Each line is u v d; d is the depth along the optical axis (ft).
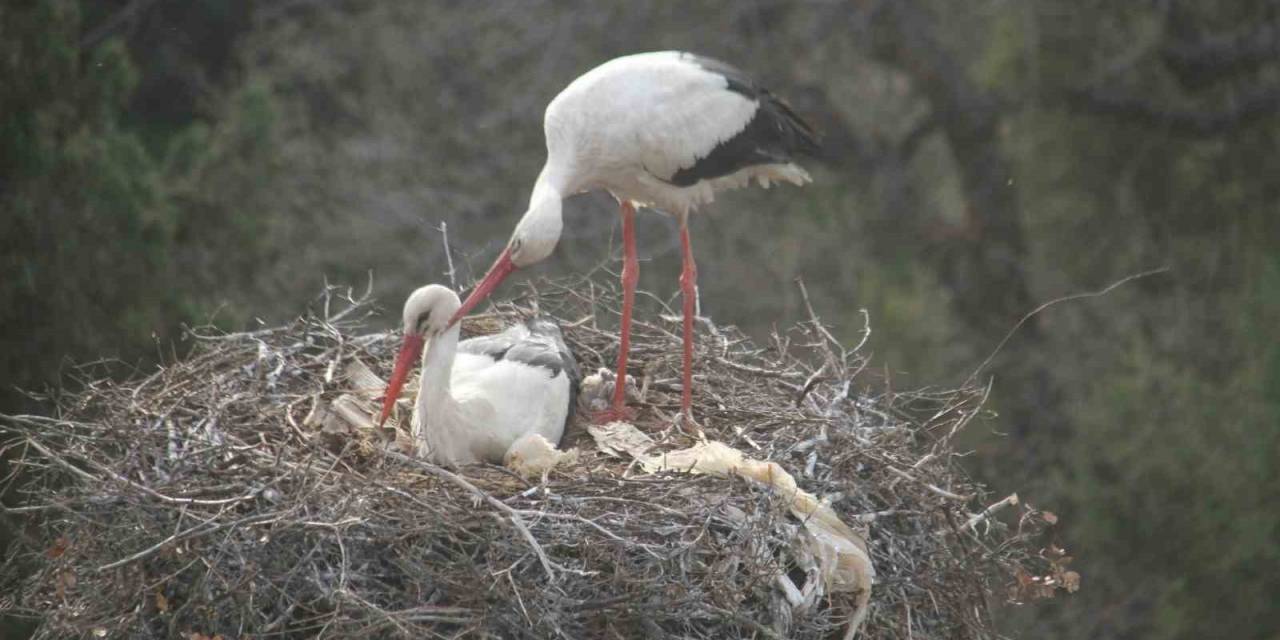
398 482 30.14
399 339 38.04
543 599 28.02
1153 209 73.20
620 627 28.71
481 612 28.04
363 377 35.86
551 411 35.09
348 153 64.80
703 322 39.47
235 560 28.40
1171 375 62.34
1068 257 73.00
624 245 37.93
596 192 67.10
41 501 32.07
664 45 71.72
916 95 79.71
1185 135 72.28
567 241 65.51
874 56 77.36
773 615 29.40
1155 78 73.56
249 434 32.55
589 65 70.33
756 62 73.92
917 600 31.86
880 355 64.44
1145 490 59.00
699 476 31.12
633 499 30.14
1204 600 58.34
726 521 29.84
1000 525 33.24
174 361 35.70
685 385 35.73
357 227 61.67
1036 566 35.70
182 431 31.45
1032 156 74.38
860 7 75.87
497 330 39.58
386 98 68.23
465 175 65.98
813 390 36.14
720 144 37.06
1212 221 72.64
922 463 32.53
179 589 29.45
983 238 75.00
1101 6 72.49
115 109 50.72
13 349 43.04
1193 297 70.33
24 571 34.37
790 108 39.22
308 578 28.17
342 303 58.75
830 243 71.51
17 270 42.98
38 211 44.24
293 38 69.05
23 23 45.78
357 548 28.66
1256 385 61.36
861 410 35.32
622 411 36.17
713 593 28.73
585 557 28.78
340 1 71.82
